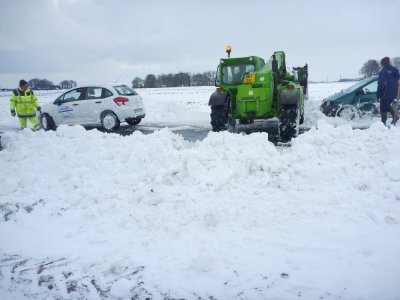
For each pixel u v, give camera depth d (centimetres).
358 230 306
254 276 254
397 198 361
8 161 519
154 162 471
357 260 263
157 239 320
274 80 773
